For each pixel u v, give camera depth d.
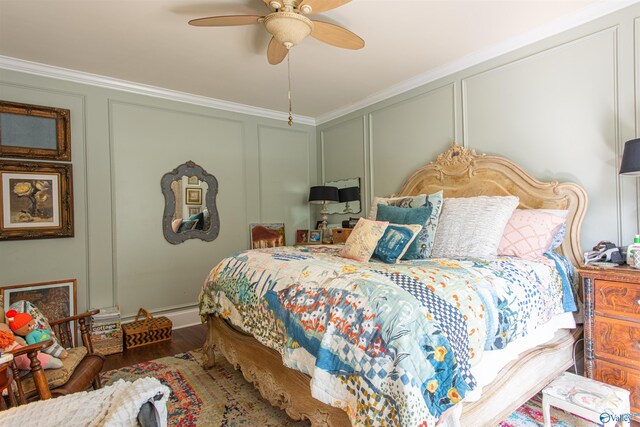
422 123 3.36
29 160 2.92
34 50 2.69
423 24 2.40
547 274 1.89
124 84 3.37
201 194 3.86
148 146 3.54
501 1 2.15
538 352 1.78
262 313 1.75
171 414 1.96
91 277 3.19
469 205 2.36
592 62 2.27
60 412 0.94
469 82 2.97
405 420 1.03
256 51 2.74
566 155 2.40
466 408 1.33
